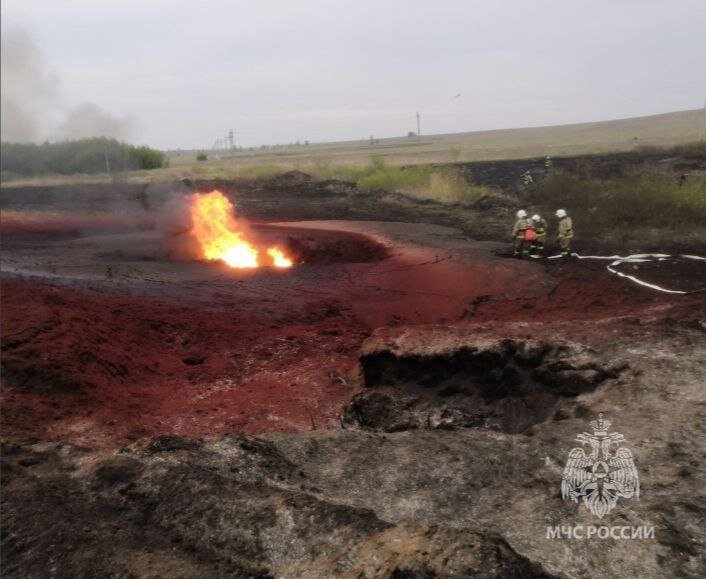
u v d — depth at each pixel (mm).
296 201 32062
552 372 7863
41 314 10375
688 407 6219
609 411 6531
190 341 11016
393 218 24625
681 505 4520
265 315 12195
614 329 8727
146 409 8695
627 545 4176
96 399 8625
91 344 9812
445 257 15977
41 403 8203
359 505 5094
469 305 12250
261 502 4941
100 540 4648
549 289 12812
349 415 8422
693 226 17562
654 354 7629
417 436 6461
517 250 15664
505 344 8281
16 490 5289
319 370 9938
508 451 5809
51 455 6215
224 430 8078
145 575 4203
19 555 4516
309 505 4828
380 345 8891
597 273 13633
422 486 5320
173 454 5902
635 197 19562
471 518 4793
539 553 4219
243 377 9805
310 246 18547
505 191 29781
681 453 5387
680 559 4000
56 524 4801
